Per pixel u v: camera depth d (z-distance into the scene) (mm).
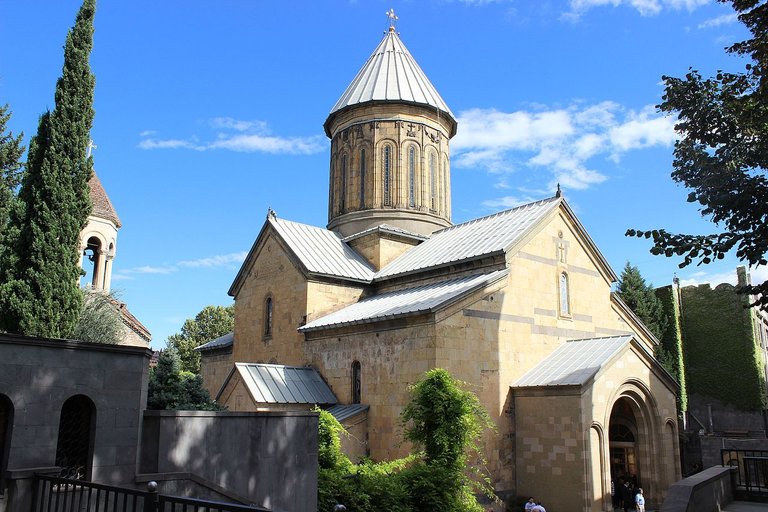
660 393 21406
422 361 19391
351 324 21891
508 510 19812
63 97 17781
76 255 17531
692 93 12109
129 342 32438
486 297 20938
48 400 8930
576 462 18719
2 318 16203
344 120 31406
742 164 11492
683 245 11445
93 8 18766
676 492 12422
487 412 19969
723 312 36531
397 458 19500
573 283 24547
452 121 31969
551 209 24172
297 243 26938
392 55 32406
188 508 9766
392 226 29266
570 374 20031
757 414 34500
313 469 12594
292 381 22281
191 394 17406
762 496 15539
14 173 23312
